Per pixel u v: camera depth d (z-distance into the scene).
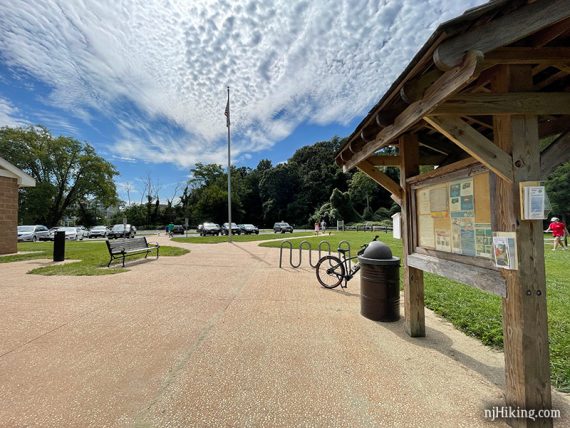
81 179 38.97
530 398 1.93
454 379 2.65
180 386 2.52
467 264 2.53
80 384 2.54
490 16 1.70
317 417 2.13
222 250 13.64
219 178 60.69
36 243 18.64
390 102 2.55
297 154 67.75
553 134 2.81
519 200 1.95
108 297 5.35
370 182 50.97
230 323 4.05
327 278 7.11
